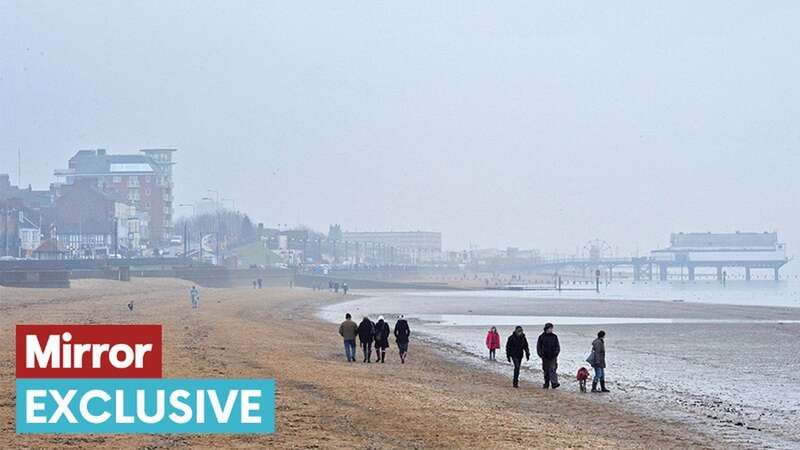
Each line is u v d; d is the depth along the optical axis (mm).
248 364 91875
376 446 53094
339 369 93875
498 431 60188
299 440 53750
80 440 51938
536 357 118688
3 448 49406
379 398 72375
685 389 88625
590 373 100562
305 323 180250
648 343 142375
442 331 167375
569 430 63094
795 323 193125
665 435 63438
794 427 67688
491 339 114812
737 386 91125
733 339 150250
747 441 61938
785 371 104312
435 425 61281
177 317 168750
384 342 103750
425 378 91125
